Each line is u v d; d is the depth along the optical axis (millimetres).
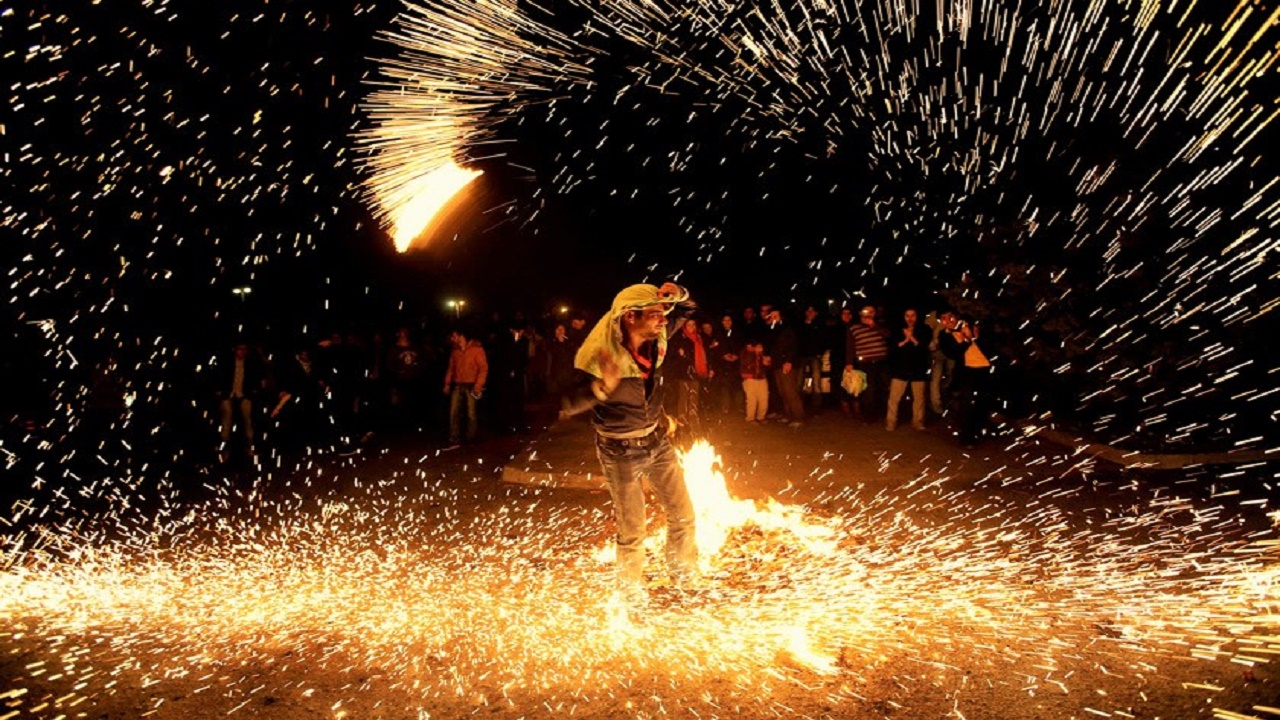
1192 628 4207
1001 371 11078
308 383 11438
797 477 8414
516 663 4121
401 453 10852
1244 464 8062
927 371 10750
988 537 5973
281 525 7117
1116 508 6641
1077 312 9953
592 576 5363
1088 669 3840
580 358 4406
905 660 3990
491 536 6535
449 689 3893
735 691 3766
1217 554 5344
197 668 4180
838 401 13656
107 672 4156
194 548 6391
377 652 4305
